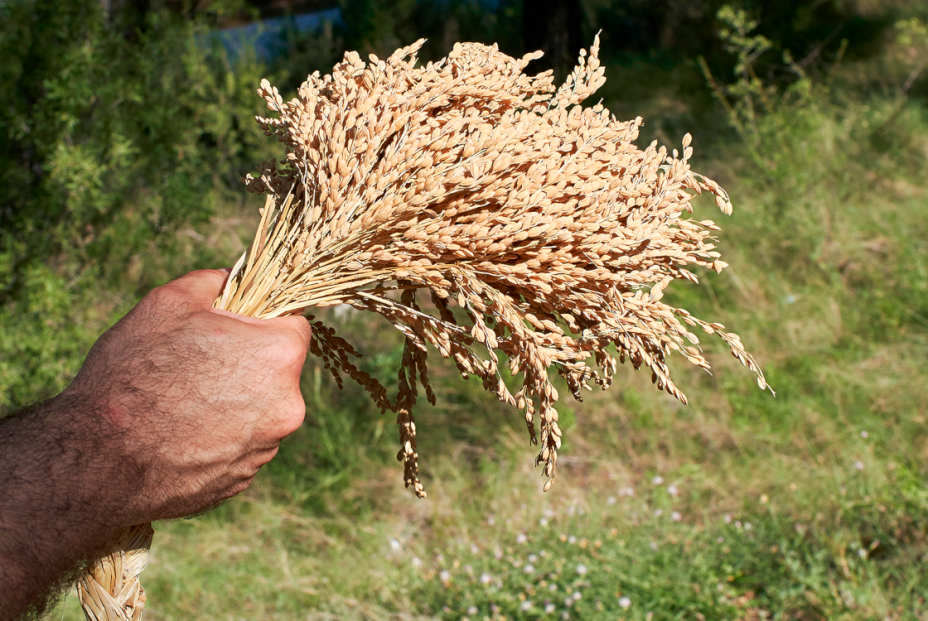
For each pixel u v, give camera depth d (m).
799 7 8.78
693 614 2.97
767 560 3.13
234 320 1.17
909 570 3.02
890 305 4.77
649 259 1.24
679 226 1.29
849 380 4.27
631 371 4.55
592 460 4.05
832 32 8.62
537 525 3.56
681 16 9.52
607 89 8.27
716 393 4.41
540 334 1.18
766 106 6.59
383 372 4.83
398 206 1.22
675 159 1.27
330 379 4.76
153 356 1.08
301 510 3.93
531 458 4.09
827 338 4.62
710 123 7.43
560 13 7.55
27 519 0.90
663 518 3.42
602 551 3.25
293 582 3.43
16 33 3.94
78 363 3.80
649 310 1.21
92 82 4.07
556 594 3.08
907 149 6.48
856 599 2.91
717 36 8.94
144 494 1.01
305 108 1.29
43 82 3.85
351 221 1.26
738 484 3.72
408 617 3.20
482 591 3.14
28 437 0.96
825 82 7.79
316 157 1.27
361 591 3.39
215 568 3.53
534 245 1.21
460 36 9.48
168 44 4.82
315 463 4.23
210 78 5.26
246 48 6.27
